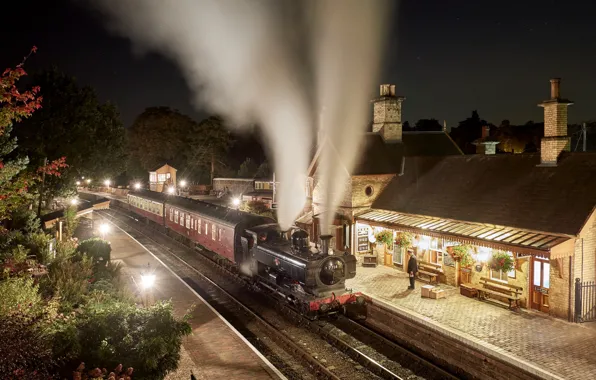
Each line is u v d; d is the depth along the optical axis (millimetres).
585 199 15695
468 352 13367
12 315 8742
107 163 39781
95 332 10016
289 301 17656
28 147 28047
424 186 22906
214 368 11961
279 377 11531
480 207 19031
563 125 17922
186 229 31000
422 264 20922
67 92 31672
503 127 59906
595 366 11945
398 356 14219
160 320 10352
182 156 78562
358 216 23766
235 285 21953
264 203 40000
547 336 13953
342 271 16672
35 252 17828
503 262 16625
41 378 7863
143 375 9391
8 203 13812
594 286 15297
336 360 14008
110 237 33094
